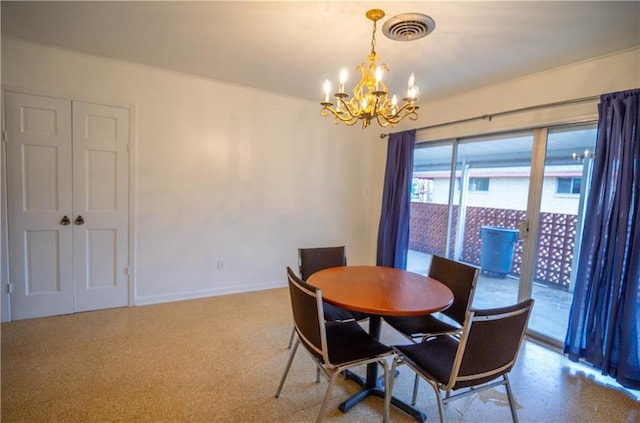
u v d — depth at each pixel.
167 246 3.38
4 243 2.73
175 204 3.38
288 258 4.12
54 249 2.91
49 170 2.83
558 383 2.22
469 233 3.58
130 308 3.20
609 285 2.25
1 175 2.67
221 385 2.04
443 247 3.85
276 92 3.78
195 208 3.48
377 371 2.09
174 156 3.33
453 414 1.87
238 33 2.34
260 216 3.87
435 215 3.96
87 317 2.95
